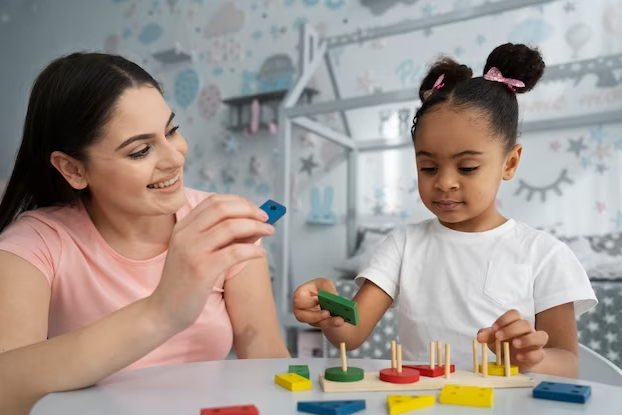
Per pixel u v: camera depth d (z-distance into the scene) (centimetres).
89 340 52
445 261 87
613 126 232
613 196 231
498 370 54
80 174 73
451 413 42
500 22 255
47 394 51
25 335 64
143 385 52
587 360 78
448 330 84
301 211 298
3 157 349
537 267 82
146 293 79
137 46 355
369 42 286
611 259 205
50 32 364
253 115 315
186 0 342
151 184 69
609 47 235
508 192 250
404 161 277
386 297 92
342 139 273
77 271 76
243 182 323
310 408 43
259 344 86
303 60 241
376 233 273
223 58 330
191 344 81
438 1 268
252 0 322
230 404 45
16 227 76
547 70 190
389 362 61
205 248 51
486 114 80
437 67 95
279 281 230
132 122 66
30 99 73
